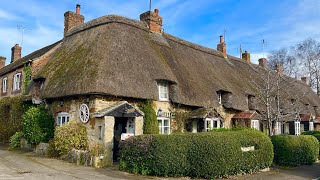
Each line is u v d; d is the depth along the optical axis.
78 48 19.19
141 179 11.38
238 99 23.48
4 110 24.30
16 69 24.45
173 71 19.48
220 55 29.03
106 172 12.45
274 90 26.67
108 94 15.08
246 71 30.89
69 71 17.52
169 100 18.50
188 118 19.42
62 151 15.42
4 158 15.49
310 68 53.16
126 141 13.01
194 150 12.15
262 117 24.38
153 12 22.45
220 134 12.77
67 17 24.08
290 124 31.61
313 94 42.12
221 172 12.27
